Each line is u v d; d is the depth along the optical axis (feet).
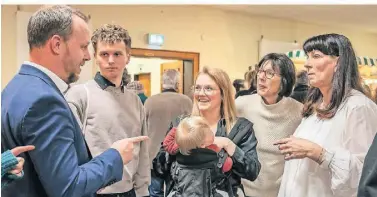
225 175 5.16
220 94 5.64
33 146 3.16
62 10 3.64
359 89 4.86
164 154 5.50
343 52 4.70
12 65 8.60
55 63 3.60
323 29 15.55
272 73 6.09
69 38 3.62
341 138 4.62
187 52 13.85
